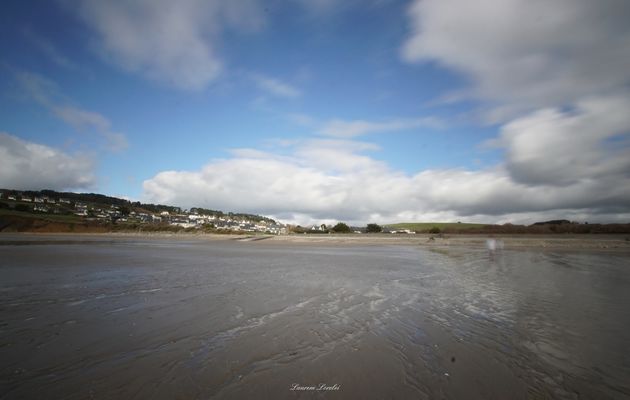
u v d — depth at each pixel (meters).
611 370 6.39
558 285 15.92
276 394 5.26
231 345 7.47
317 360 6.66
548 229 79.75
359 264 24.70
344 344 7.64
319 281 16.42
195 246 49.66
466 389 5.54
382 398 5.18
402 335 8.37
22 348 7.26
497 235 72.75
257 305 11.27
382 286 15.34
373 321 9.61
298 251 40.09
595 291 14.40
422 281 16.97
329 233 97.69
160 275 18.05
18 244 44.94
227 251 38.81
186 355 6.88
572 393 5.48
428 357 6.93
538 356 7.05
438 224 140.00
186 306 11.06
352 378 5.87
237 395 5.22
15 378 5.82
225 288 14.30
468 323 9.50
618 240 52.34
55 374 5.98
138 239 74.88
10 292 13.26
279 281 16.30
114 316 9.83
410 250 42.22
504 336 8.37
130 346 7.39
